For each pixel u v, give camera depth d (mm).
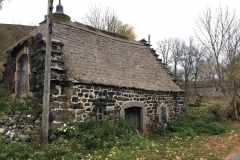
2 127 7559
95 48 11875
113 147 7641
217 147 8891
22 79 11250
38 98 9133
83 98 9211
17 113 8367
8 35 21797
